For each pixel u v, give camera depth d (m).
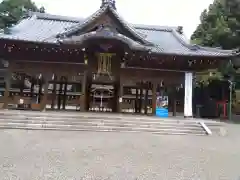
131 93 26.59
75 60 20.14
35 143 9.44
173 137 12.75
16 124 13.38
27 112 15.83
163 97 22.42
